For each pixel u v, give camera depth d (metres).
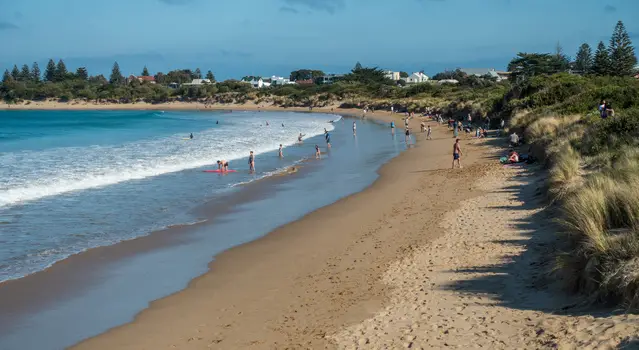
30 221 16.52
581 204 9.29
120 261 12.55
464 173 22.75
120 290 10.65
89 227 15.77
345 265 11.46
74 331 8.80
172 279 11.24
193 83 195.62
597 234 7.56
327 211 17.41
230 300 9.90
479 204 15.85
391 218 15.65
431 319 7.69
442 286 9.16
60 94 168.62
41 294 10.49
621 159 13.94
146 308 9.68
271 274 11.31
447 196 17.95
